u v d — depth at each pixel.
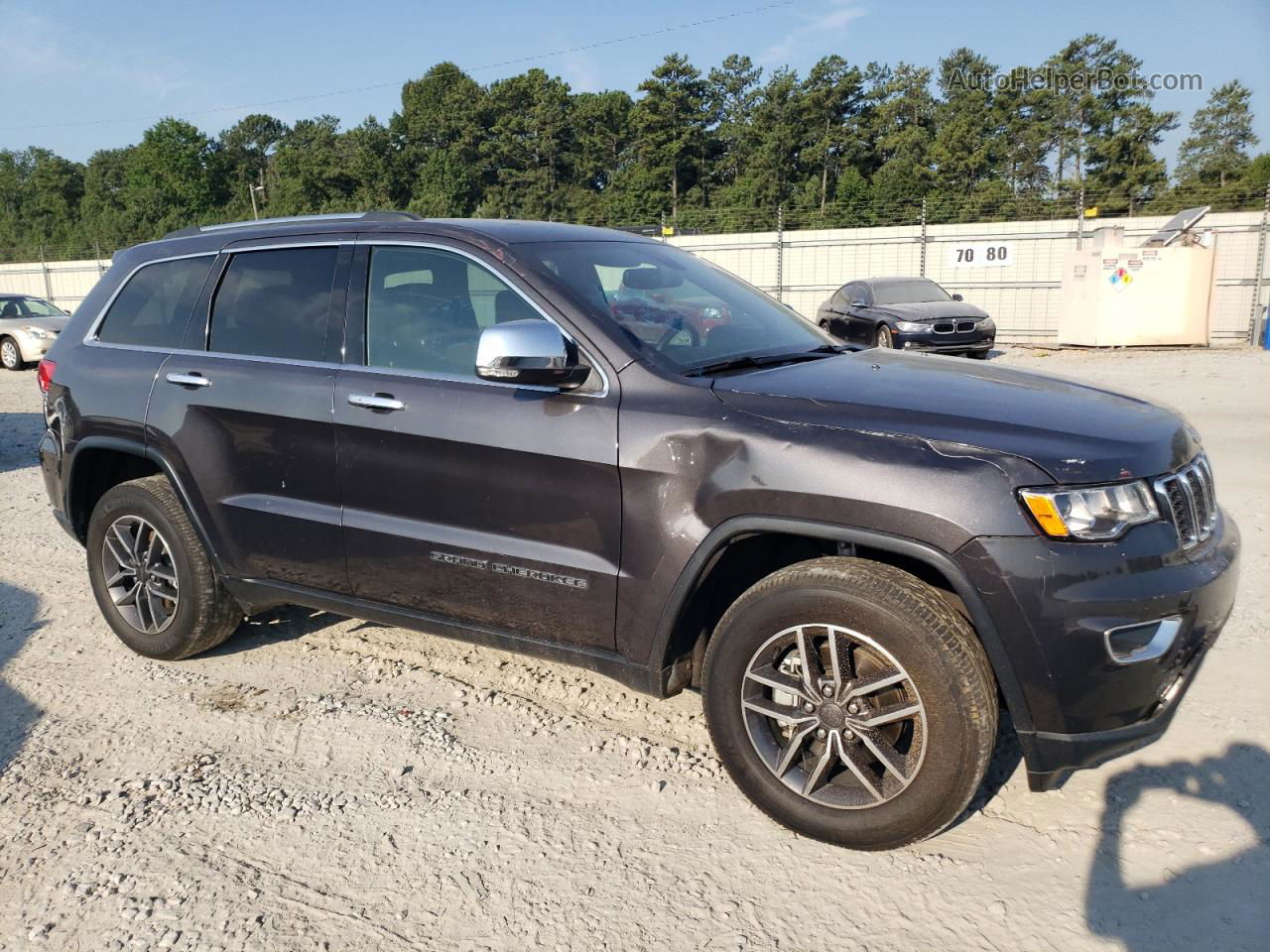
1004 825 2.86
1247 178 66.94
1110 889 2.57
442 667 4.09
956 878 2.64
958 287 22.44
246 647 4.36
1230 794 2.95
